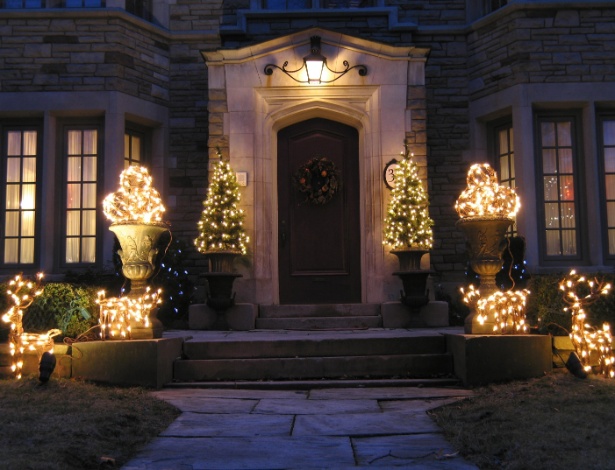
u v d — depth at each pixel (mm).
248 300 8906
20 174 9633
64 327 6578
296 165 9617
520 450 3955
